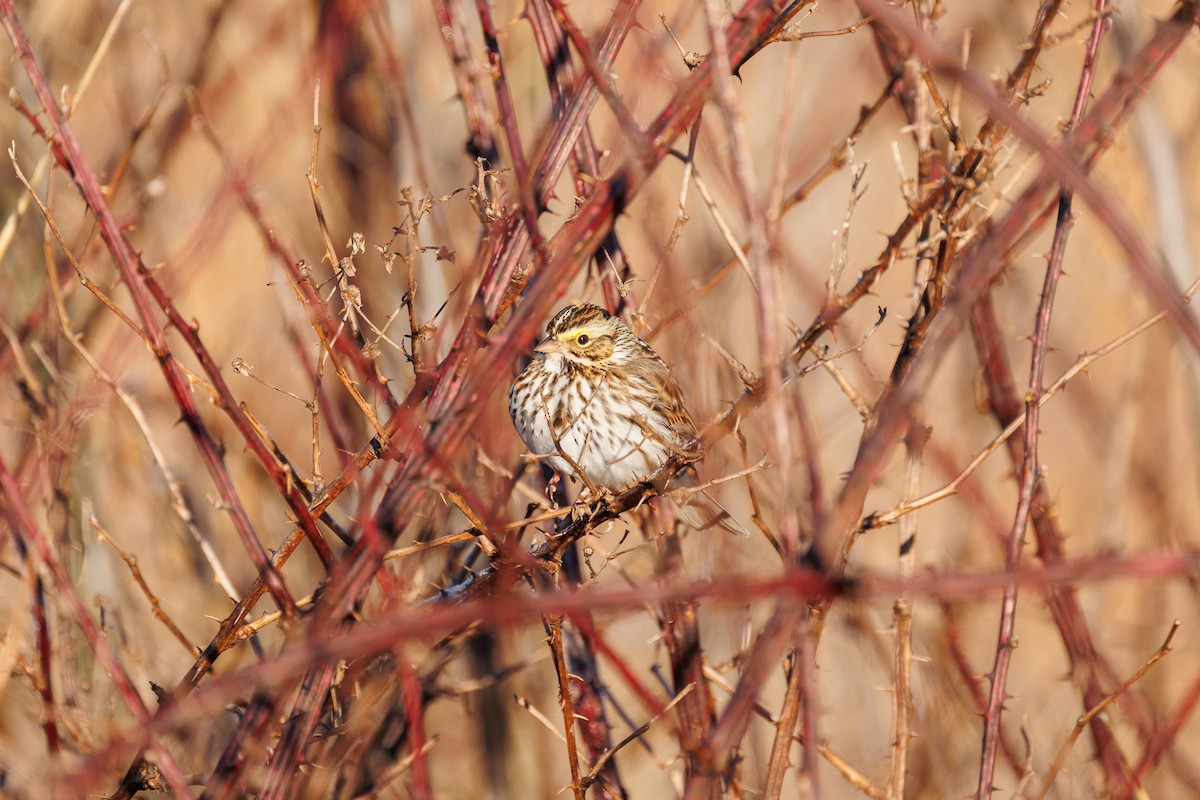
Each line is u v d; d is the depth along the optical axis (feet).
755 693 17.92
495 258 27.68
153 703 36.32
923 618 42.83
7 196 39.68
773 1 25.62
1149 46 19.15
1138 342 45.98
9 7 25.76
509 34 41.52
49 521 30.25
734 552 34.94
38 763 34.71
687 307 33.76
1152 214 42.57
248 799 28.89
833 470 47.42
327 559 26.30
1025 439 27.58
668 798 48.24
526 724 46.73
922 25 27.58
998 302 53.36
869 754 40.70
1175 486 54.44
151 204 43.39
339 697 31.63
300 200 44.21
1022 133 16.20
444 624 16.79
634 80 31.37
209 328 47.06
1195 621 50.67
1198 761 44.39
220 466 26.02
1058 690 47.62
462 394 23.99
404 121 40.14
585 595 16.80
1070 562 16.67
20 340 36.19
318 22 36.76
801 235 54.49
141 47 45.98
